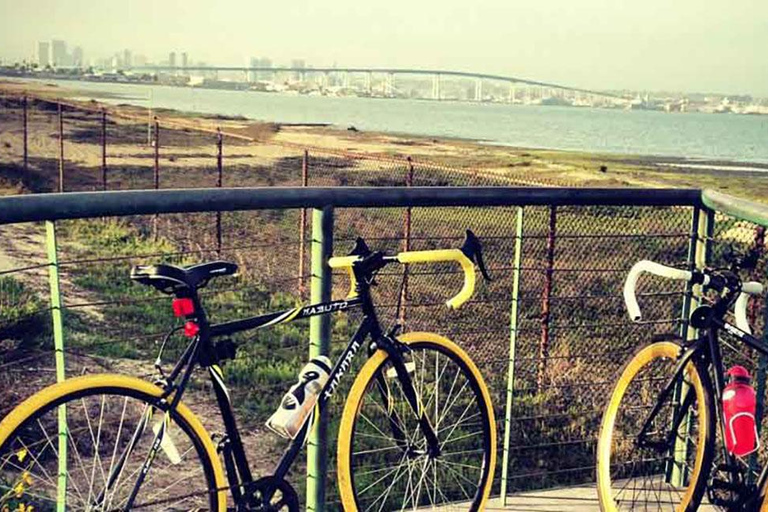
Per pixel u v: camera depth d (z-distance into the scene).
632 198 3.67
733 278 3.16
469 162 52.19
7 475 4.34
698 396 3.23
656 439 3.41
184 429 2.60
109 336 9.18
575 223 14.11
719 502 3.21
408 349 3.14
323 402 2.95
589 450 6.76
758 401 3.47
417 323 9.68
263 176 29.39
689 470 3.98
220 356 2.64
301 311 2.86
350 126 128.12
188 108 158.12
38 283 11.91
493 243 13.63
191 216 17.02
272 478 2.82
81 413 4.65
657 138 135.50
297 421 2.89
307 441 3.24
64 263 2.69
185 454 2.72
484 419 3.37
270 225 16.31
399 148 68.25
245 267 13.06
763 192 37.12
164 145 45.16
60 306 2.70
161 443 2.54
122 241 15.42
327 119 156.25
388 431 6.45
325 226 3.10
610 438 3.50
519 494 3.93
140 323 9.95
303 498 5.64
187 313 2.57
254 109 181.12
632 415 4.59
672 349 3.33
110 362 8.19
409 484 3.70
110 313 10.30
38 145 40.41
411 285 11.38
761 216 3.34
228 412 2.71
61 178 20.48
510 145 92.00
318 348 3.13
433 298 10.84
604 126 187.12
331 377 2.97
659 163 66.25
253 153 41.19
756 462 3.48
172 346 8.95
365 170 29.83
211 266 2.59
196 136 54.72
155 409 2.54
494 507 3.75
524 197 3.47
